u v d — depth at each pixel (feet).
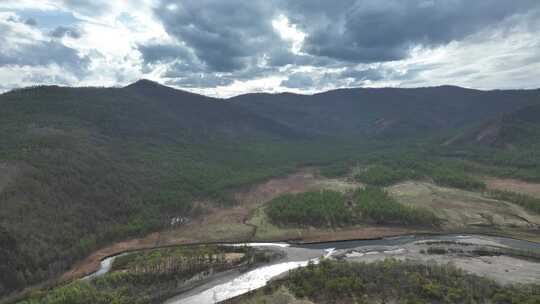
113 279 281.74
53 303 236.02
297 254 362.12
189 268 307.78
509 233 424.05
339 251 372.17
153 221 441.68
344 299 232.53
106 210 439.22
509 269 293.02
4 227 318.45
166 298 264.93
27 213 352.49
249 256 343.87
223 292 271.49
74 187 433.89
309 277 269.03
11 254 297.12
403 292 231.71
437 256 336.90
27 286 286.05
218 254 348.38
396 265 277.85
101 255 363.15
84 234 379.96
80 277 307.99
